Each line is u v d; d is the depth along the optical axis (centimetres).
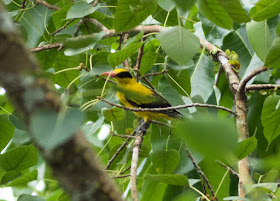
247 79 673
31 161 655
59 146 220
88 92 557
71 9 746
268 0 635
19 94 202
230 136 209
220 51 808
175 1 320
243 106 683
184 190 815
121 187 664
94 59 812
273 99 681
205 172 811
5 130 739
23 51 200
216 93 939
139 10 388
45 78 211
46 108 210
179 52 427
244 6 852
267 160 375
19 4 909
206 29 827
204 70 841
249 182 569
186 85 774
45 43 849
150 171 859
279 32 571
